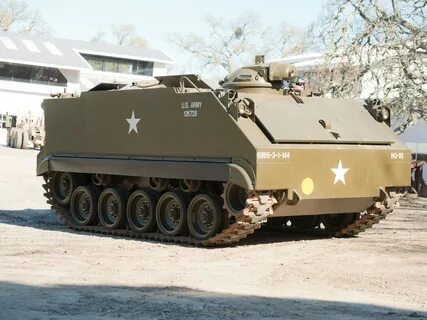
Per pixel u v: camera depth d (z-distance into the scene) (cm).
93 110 1579
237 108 1293
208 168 1323
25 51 6072
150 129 1445
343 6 2355
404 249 1359
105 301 840
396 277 1067
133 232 1500
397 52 2298
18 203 2166
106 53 7088
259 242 1441
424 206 2388
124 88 1548
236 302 859
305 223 1614
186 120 1373
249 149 1267
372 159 1424
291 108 1393
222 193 1345
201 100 1346
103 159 1545
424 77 2312
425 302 903
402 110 2317
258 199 1283
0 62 5916
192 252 1277
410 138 3722
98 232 1579
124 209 1534
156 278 1005
